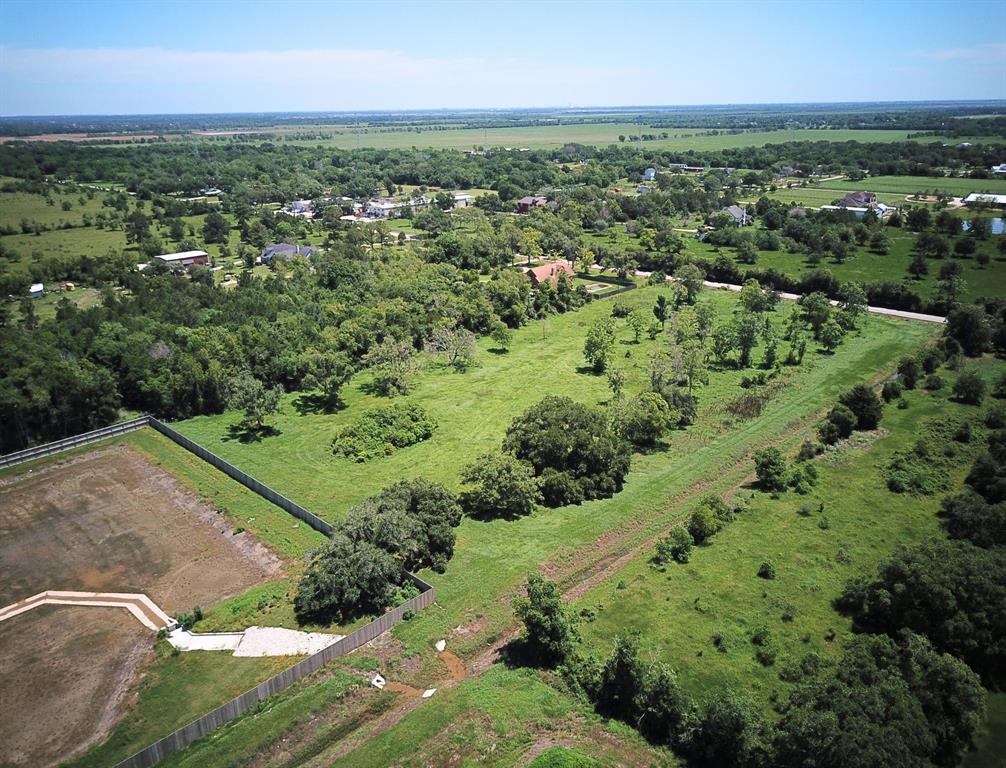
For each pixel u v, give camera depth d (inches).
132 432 3314.5
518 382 3732.8
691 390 3533.5
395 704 1699.1
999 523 2113.7
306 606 1963.6
